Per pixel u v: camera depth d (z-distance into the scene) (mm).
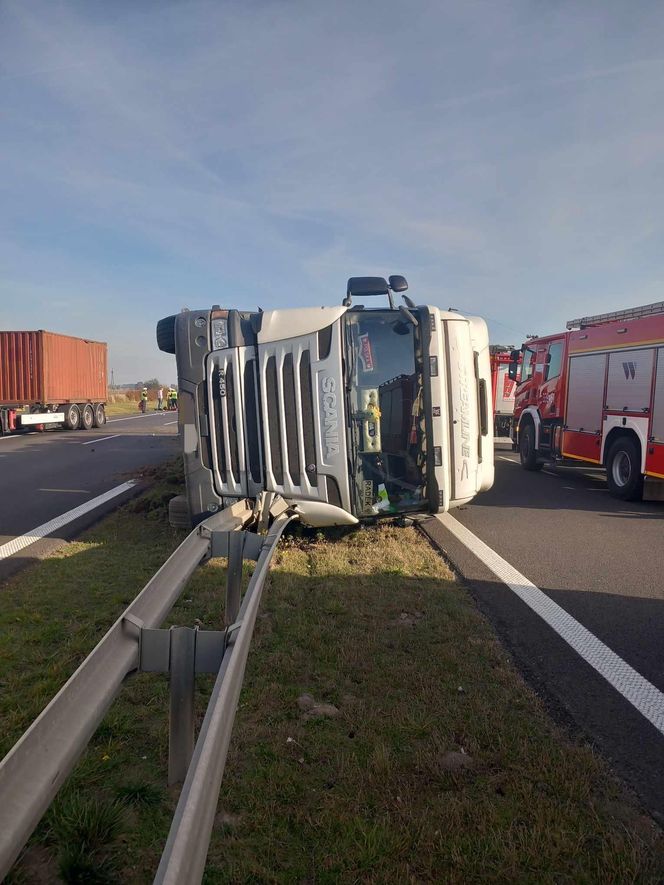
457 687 3883
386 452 7039
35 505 10219
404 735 3355
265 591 5555
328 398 6789
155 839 2615
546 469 15555
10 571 6430
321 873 2449
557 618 5188
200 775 1635
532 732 3402
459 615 5078
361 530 7895
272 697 3721
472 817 2729
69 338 27781
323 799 2848
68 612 5105
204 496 7211
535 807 2789
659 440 10031
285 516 5156
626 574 6477
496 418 19719
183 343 7164
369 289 6977
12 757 1564
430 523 8750
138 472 13758
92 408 30312
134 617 2514
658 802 2885
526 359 15273
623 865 2449
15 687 3818
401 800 2846
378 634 4656
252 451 7055
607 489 12258
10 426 24500
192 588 5613
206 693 3734
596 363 11945
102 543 7488
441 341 6902
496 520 9055
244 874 2428
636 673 4215
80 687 1944
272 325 6957
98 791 2891
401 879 2414
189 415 7191
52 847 2586
